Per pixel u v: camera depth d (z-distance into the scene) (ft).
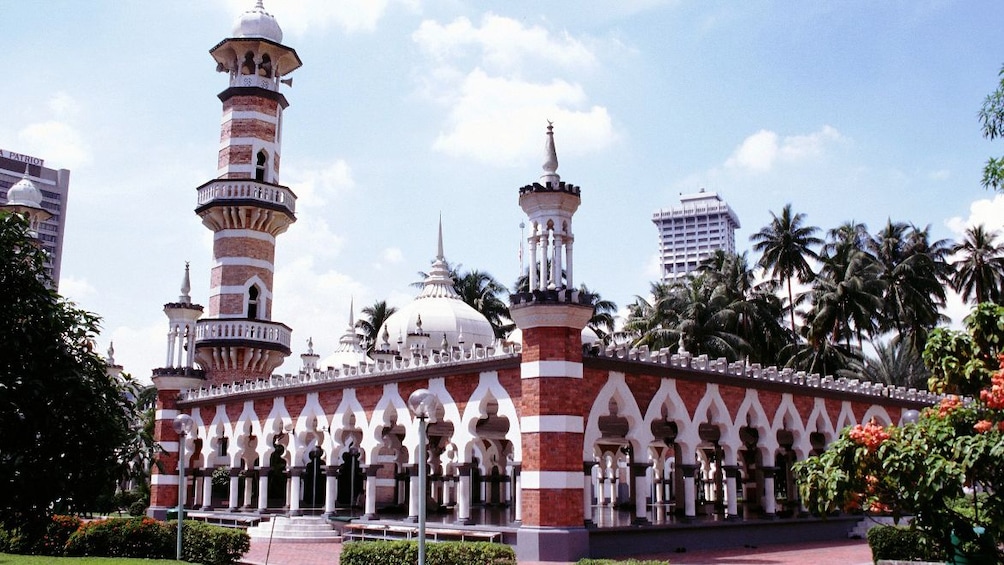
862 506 44.09
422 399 46.52
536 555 68.13
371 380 91.09
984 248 196.85
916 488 39.45
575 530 68.54
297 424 100.68
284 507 122.93
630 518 90.38
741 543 85.51
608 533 73.05
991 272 195.72
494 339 152.56
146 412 154.40
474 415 79.15
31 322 48.26
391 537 83.05
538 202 74.84
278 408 104.12
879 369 209.67
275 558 77.20
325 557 78.07
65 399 47.98
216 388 115.44
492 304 218.79
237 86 147.02
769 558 74.74
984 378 43.52
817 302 183.83
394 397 88.69
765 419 91.50
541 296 71.46
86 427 48.75
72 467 48.70
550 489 69.41
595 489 154.71
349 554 63.93
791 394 96.63
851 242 195.72
